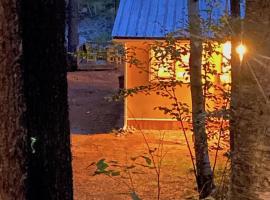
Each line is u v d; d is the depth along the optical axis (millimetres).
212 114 4695
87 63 25250
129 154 10758
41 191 2855
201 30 6379
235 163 2764
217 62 7141
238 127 2736
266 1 2580
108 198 7344
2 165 2592
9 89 2561
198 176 6289
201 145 6242
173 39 6555
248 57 2656
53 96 2895
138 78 13227
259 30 2615
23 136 2631
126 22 13008
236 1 5613
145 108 13789
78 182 8242
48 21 2842
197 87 6473
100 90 20406
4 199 2607
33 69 2779
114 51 8414
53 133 2910
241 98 2707
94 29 33219
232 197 2777
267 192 2646
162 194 7316
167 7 13789
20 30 2584
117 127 14242
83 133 13602
